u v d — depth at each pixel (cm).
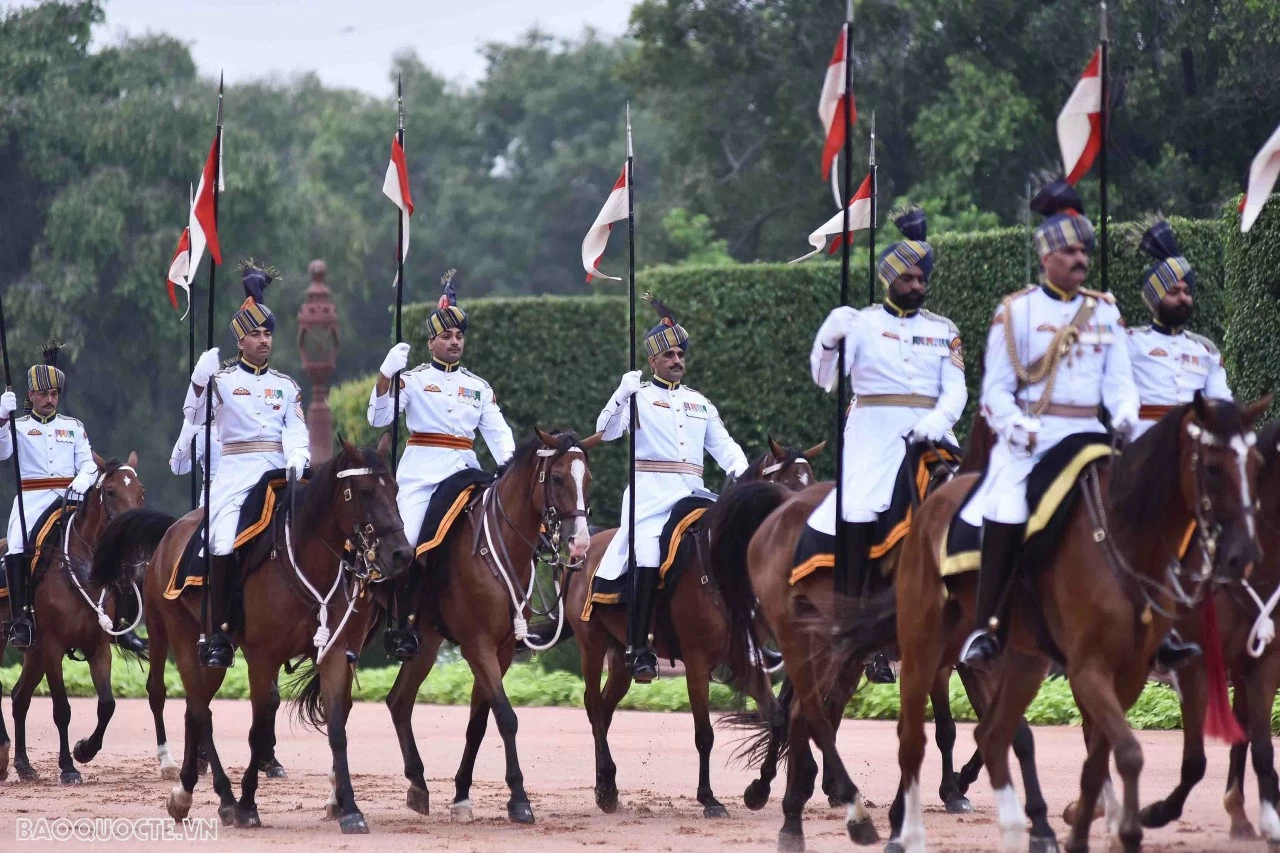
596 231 2488
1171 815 1867
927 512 1723
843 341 1900
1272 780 1845
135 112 8081
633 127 11344
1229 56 5444
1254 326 3117
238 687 4278
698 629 2262
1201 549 1553
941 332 1916
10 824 2103
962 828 2016
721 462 2481
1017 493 1609
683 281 4925
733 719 2227
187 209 8100
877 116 6656
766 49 7288
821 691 1866
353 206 11200
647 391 2438
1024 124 6166
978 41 6481
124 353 8175
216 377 2298
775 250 7650
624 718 3653
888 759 2764
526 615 2230
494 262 11031
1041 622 1603
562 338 5134
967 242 4291
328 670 2100
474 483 2308
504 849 1856
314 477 2112
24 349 7588
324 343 5391
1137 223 3962
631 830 2053
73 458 2944
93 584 2522
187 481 8844
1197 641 1811
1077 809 1653
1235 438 1489
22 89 8231
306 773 2722
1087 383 1650
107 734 3403
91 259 7781
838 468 1853
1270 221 3077
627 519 2381
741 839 1956
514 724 2180
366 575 2048
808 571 1866
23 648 2717
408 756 2280
